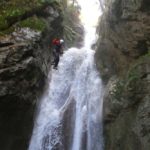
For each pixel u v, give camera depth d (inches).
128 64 462.3
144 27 436.8
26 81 421.4
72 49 666.8
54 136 485.7
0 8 472.4
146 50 442.6
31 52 430.9
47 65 537.3
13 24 458.6
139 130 365.7
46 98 526.6
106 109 457.1
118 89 444.5
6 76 400.2
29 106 437.1
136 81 404.2
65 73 588.7
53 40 576.1
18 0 494.3
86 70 586.6
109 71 526.3
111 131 439.8
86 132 485.7
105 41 559.5
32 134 481.1
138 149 364.5
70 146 478.3
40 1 520.4
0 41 420.5
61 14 599.2
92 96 528.4
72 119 506.3
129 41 462.0
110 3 538.0
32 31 455.2
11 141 441.4
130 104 406.3
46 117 504.1
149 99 371.2
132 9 450.3
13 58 410.6
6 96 397.7
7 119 420.8
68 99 542.3
